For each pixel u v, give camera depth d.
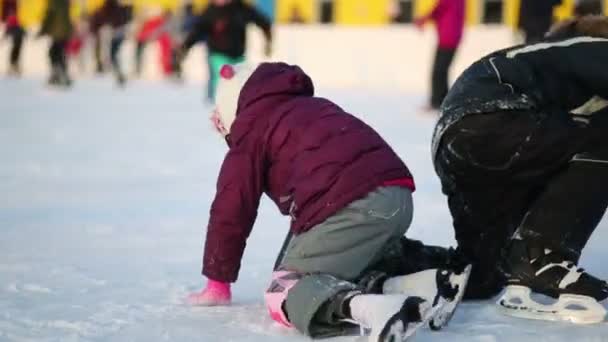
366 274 5.30
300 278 5.12
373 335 4.45
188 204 10.09
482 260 5.70
